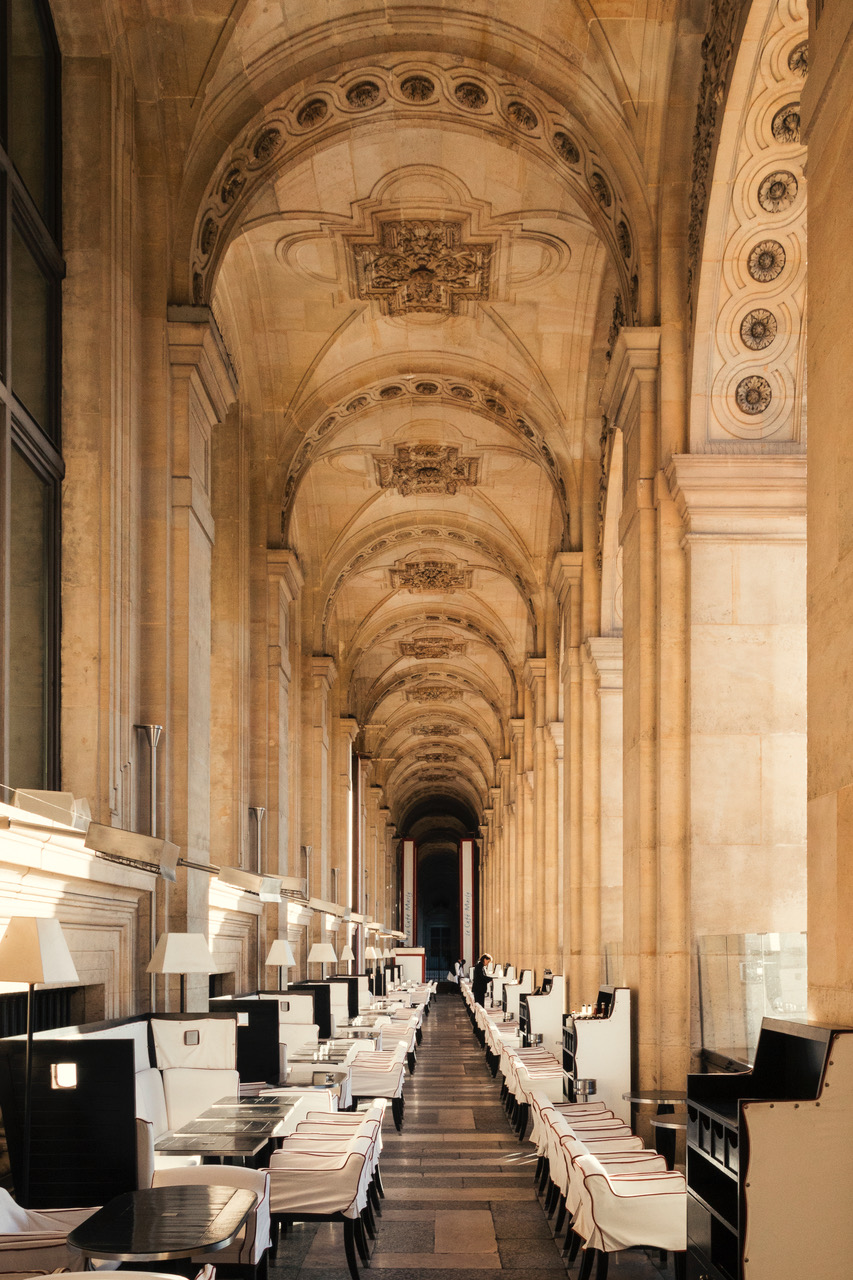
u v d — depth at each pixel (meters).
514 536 25.62
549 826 24.70
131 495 10.16
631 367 11.31
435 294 17.36
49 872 7.40
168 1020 9.11
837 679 5.37
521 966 33.47
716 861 10.48
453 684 42.47
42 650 9.01
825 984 5.45
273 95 11.90
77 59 9.87
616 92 11.27
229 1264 6.03
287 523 19.38
